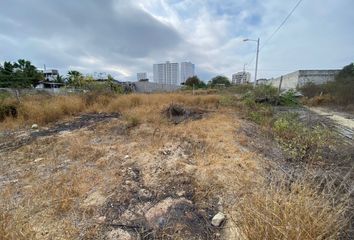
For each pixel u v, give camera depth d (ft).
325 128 16.28
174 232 5.71
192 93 54.90
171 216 6.36
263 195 5.66
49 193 7.43
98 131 16.65
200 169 9.22
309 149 11.90
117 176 8.78
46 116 20.66
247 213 5.06
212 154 11.06
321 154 11.35
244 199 5.99
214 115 23.29
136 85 94.38
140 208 6.72
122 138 14.70
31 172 9.35
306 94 45.32
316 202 5.12
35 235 5.24
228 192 7.52
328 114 26.71
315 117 22.94
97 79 42.04
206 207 6.83
